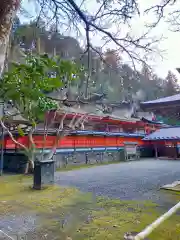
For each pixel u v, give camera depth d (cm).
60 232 365
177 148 2114
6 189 739
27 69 204
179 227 365
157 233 343
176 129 2088
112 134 1889
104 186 779
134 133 2262
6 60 189
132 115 2480
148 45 312
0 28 156
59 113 1154
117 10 307
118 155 1900
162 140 2036
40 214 462
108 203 543
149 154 2295
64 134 1070
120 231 361
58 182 872
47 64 219
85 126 1988
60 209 498
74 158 1533
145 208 493
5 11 158
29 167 1135
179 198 580
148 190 695
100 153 1742
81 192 681
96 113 1802
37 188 736
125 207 504
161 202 544
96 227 383
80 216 446
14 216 451
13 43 234
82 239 335
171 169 1263
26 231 371
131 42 313
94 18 308
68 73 247
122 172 1165
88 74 344
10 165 1240
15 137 1176
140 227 377
